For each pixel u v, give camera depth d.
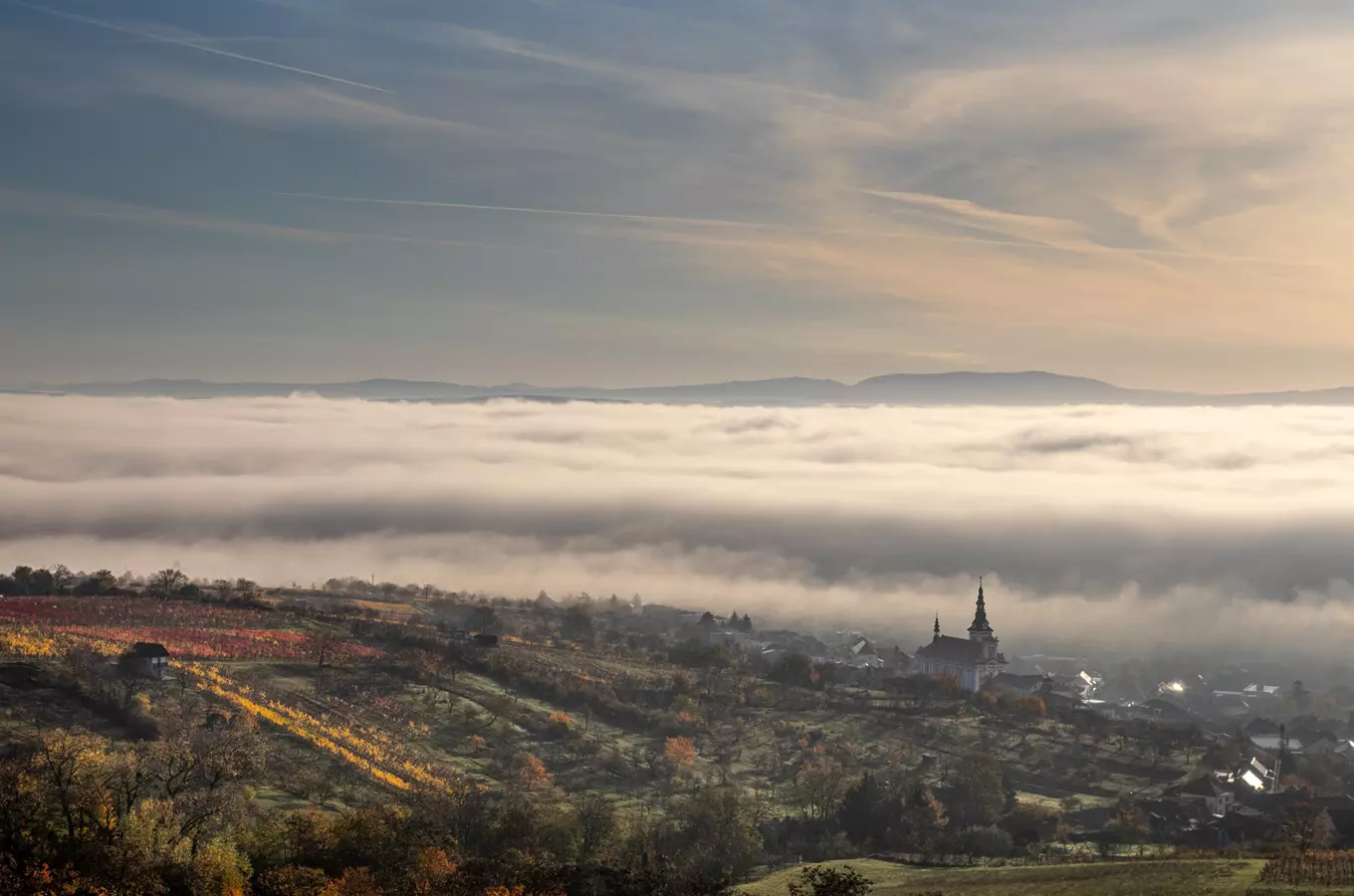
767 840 197.12
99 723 197.50
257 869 125.94
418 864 126.19
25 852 110.25
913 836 195.12
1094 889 136.75
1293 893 123.25
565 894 129.50
